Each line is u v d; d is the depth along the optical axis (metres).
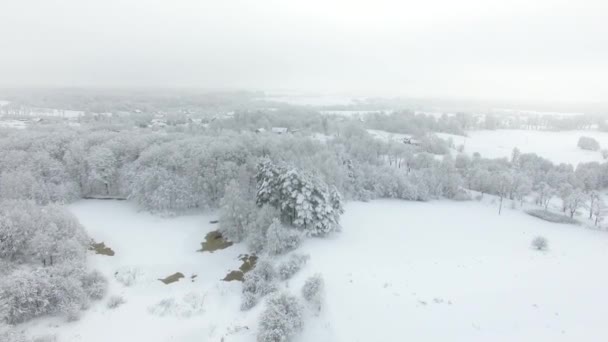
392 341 22.06
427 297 26.28
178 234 42.09
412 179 61.12
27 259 32.94
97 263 34.94
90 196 53.19
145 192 47.72
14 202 37.59
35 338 23.33
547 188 57.88
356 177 58.75
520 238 40.81
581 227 46.94
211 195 49.88
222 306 28.19
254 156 55.19
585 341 21.72
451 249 36.19
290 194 39.44
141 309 27.84
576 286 28.58
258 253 37.44
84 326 25.55
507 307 25.23
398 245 36.84
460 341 21.77
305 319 24.47
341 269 30.56
